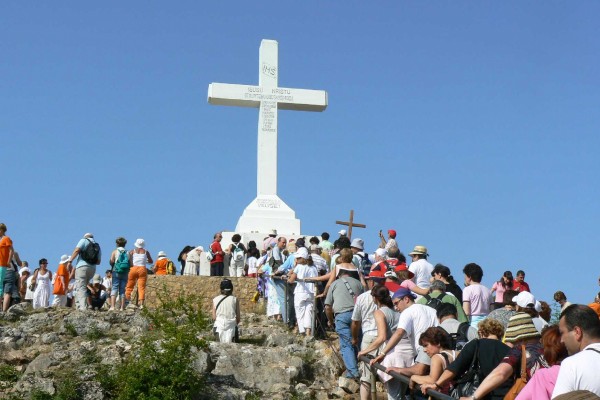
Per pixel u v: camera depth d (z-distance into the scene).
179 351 14.55
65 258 23.14
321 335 18.28
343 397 14.73
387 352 11.09
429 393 8.65
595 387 6.30
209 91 29.17
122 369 14.34
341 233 24.58
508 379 8.47
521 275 17.73
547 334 7.67
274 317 19.95
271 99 29.36
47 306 22.47
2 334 17.64
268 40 29.77
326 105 29.59
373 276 15.43
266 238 26.16
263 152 29.16
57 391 14.07
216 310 17.25
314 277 17.95
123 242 21.16
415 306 11.38
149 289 23.17
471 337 10.77
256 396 14.55
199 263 26.64
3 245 20.55
